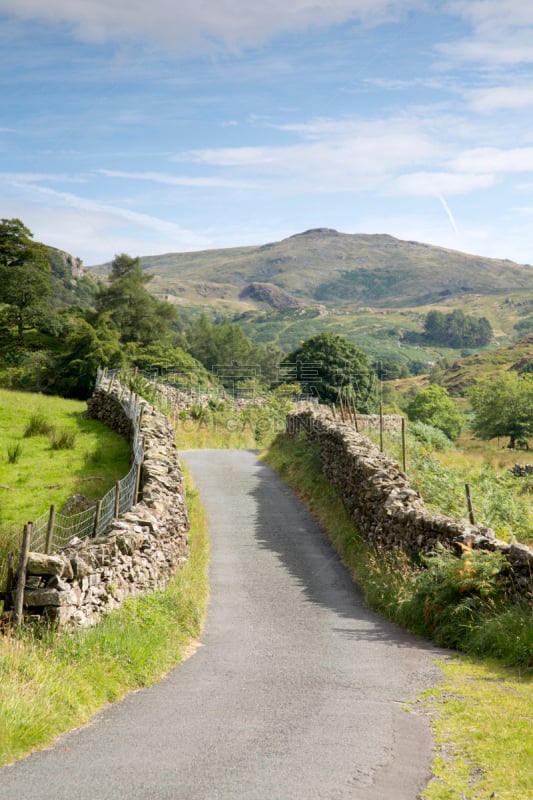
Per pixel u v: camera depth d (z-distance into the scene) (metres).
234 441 37.41
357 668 9.16
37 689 7.06
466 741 6.28
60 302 165.88
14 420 30.25
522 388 64.25
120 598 10.71
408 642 10.63
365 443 20.67
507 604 10.28
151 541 12.53
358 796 5.16
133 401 28.19
